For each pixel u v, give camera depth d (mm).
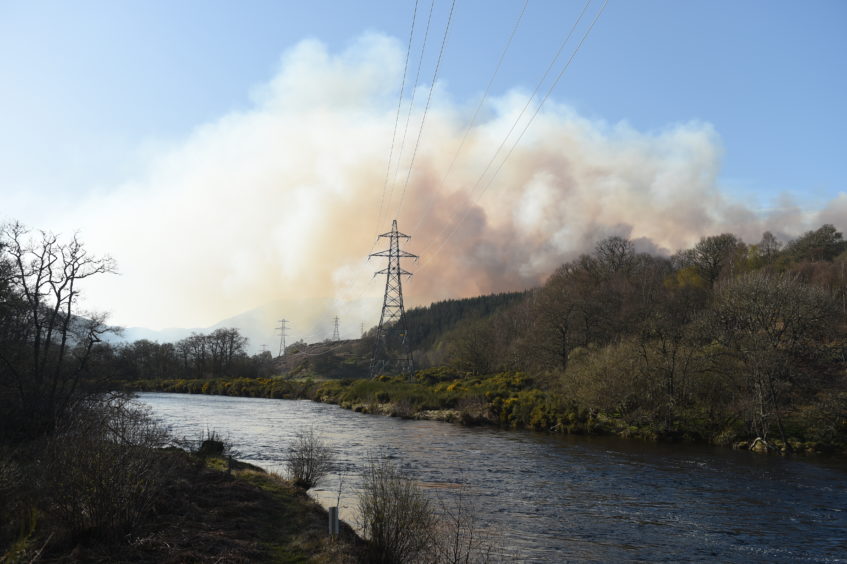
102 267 37031
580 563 16078
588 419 52250
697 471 31906
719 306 55656
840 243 119188
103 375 36625
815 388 44875
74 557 11477
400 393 75438
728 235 114000
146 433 20516
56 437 18047
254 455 34656
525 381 76812
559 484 27641
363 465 31250
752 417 43469
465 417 59688
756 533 19734
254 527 15672
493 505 22938
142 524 13969
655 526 20391
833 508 23438
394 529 13383
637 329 65125
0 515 12820
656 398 49750
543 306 83562
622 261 112000
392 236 109812
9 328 34375
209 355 146625
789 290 48562
